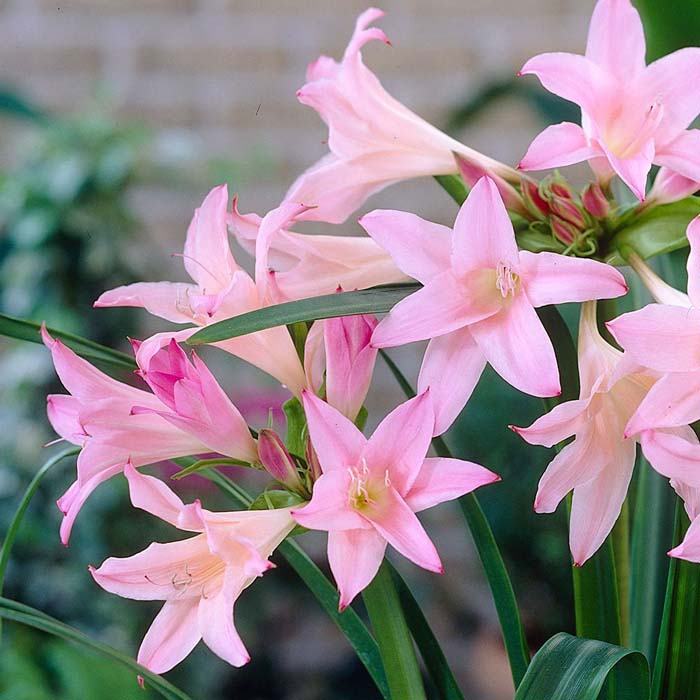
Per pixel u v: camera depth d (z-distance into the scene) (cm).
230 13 300
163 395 86
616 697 86
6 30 297
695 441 84
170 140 264
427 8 302
